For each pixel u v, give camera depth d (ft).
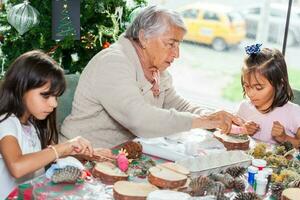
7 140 3.85
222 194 3.05
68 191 3.15
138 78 4.72
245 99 5.97
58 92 4.03
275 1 7.20
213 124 4.37
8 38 6.40
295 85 7.18
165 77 5.41
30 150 4.21
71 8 6.42
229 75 7.94
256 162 3.61
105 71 4.49
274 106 5.49
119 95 4.32
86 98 4.73
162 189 3.17
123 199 2.98
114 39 6.88
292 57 7.23
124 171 3.53
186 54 8.14
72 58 6.91
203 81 8.16
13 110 4.06
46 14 6.37
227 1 7.61
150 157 4.06
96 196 3.11
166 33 4.47
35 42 6.40
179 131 4.26
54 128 4.53
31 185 3.29
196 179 3.17
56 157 3.71
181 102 5.48
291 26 7.15
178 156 3.95
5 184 4.11
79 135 4.78
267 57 5.22
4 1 6.83
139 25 4.60
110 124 4.82
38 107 3.98
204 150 4.10
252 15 7.47
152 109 4.26
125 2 7.02
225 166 3.63
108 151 3.93
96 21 6.88
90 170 3.56
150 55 4.65
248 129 5.07
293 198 3.00
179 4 7.90
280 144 4.58
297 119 5.48
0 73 6.37
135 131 4.33
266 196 3.29
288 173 3.49
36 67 3.93
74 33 6.49
